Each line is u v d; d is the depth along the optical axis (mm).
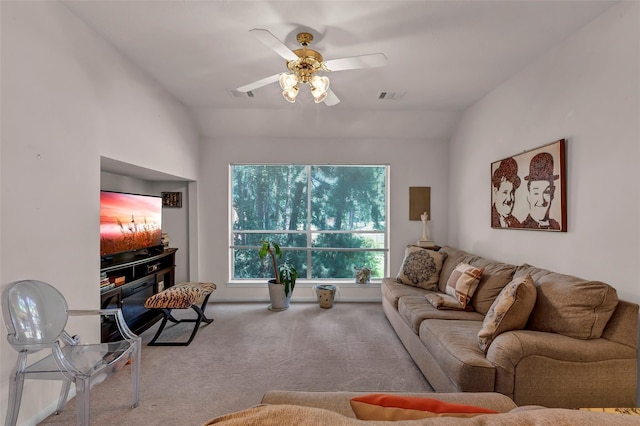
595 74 1959
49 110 1850
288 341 2943
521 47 2338
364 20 2025
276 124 4070
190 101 3576
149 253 3500
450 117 3941
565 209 2189
